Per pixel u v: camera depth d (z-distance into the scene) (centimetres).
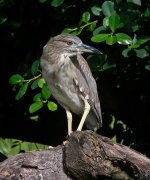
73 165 922
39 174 955
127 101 1345
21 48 1395
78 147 908
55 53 1129
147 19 1161
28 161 957
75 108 1155
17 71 1296
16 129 1443
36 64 1196
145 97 1334
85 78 1139
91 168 904
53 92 1148
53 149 976
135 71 1235
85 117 1121
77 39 1131
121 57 1188
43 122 1420
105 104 1348
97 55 1176
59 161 959
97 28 1138
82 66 1143
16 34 1373
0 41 1390
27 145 1387
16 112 1434
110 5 1131
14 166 969
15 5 1345
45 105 1322
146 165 885
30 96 1382
